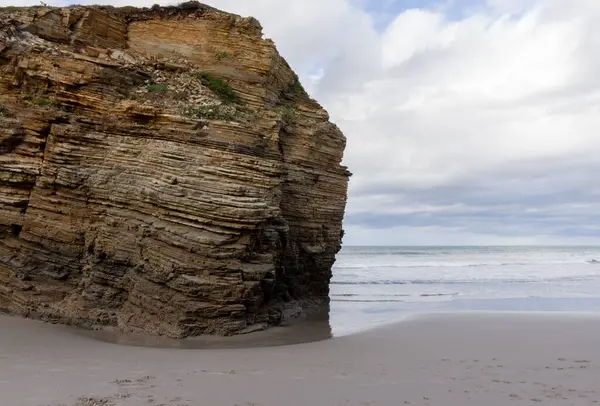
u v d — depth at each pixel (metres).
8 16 18.02
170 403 9.14
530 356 14.09
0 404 8.75
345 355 14.02
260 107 21.31
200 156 16.25
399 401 9.75
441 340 16.45
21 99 17.05
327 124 23.69
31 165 16.41
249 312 16.88
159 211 15.96
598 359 13.72
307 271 23.45
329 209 23.78
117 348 13.62
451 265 62.69
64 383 10.11
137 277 16.03
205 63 21.48
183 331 15.31
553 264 64.19
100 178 16.45
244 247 15.94
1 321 14.84
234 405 9.20
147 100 17.84
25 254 16.34
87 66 17.52
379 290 34.81
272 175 16.77
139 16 21.56
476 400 9.88
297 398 9.77
